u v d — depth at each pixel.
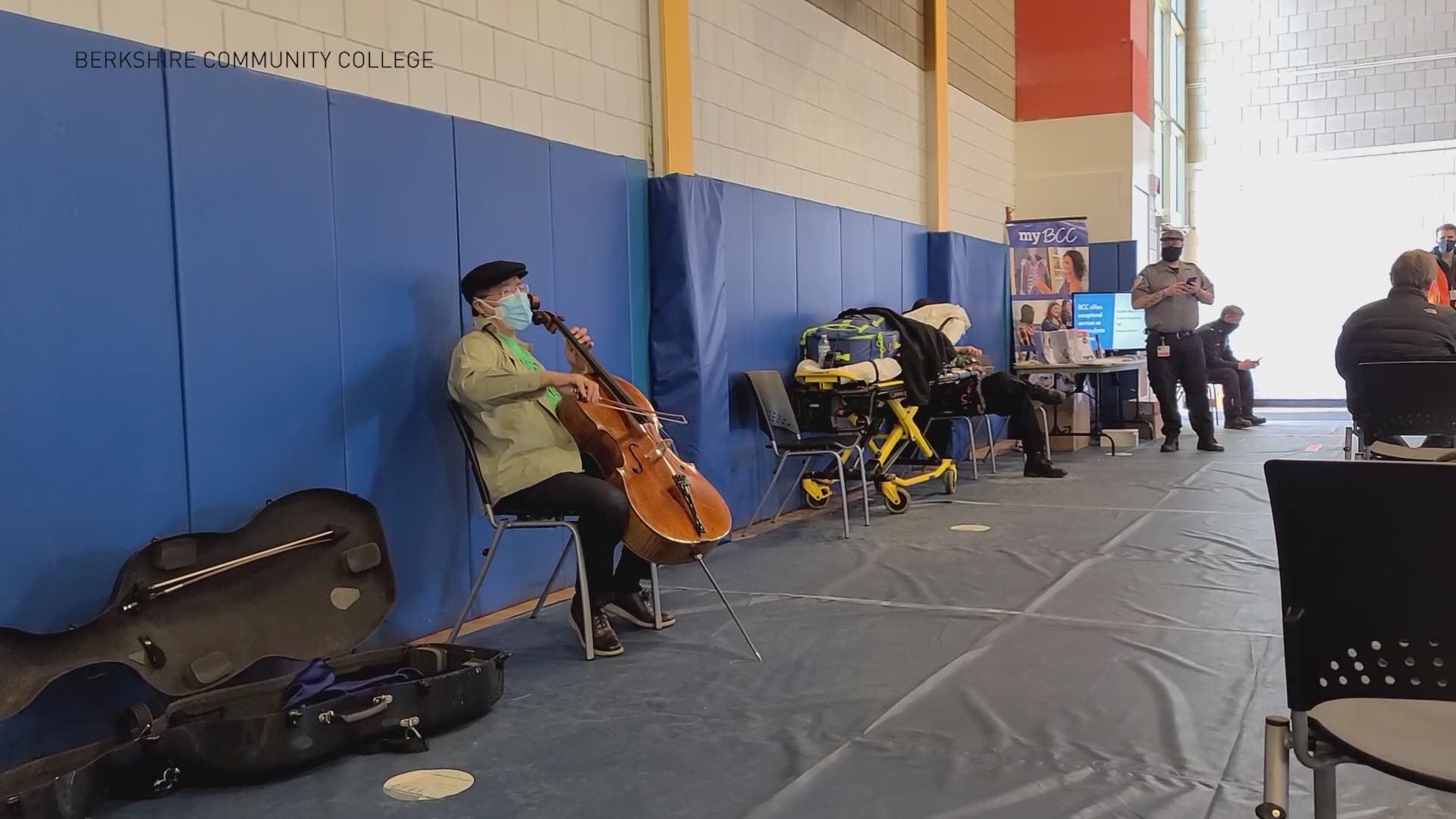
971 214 8.76
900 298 7.13
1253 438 8.71
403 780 2.27
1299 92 11.16
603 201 4.29
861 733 2.47
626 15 4.52
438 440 3.47
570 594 4.00
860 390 5.26
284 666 2.81
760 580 4.09
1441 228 8.07
